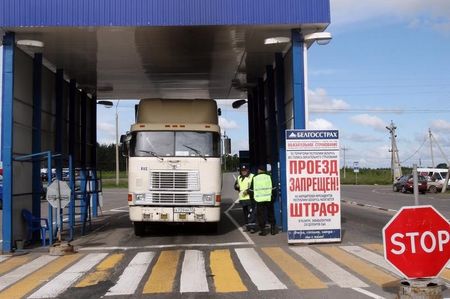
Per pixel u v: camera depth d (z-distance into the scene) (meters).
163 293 8.30
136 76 20.77
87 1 13.68
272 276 9.47
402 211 7.19
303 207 13.38
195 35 14.91
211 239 14.93
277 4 13.90
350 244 13.25
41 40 14.99
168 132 15.05
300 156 13.41
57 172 18.53
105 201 35.75
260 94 22.06
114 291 8.53
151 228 17.67
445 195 41.84
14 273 10.51
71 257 12.36
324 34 14.16
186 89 24.22
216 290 8.42
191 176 14.86
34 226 15.30
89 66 18.73
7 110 13.63
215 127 15.20
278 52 17.34
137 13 13.71
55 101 18.84
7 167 13.48
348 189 53.72
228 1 13.80
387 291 8.15
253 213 16.73
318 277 9.30
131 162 14.91
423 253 7.14
